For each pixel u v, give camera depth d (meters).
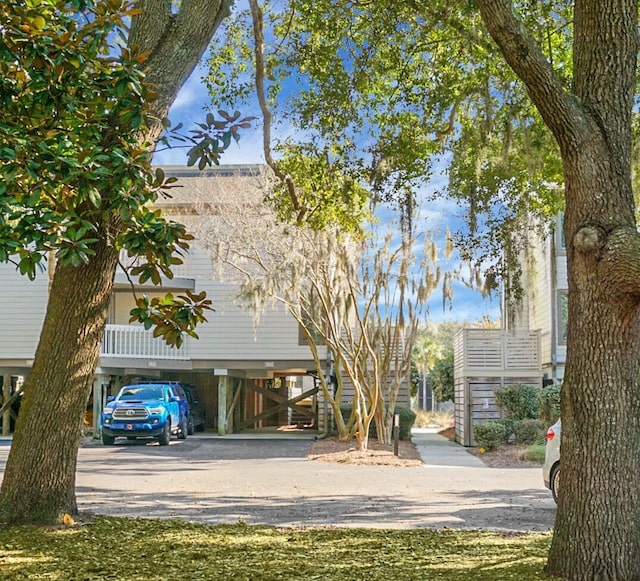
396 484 14.10
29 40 6.45
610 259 5.80
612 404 5.92
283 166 11.75
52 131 6.89
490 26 6.21
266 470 16.39
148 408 22.33
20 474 8.33
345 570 6.68
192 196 23.39
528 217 13.92
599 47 6.24
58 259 6.43
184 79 8.81
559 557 6.05
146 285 25.39
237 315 25.92
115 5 6.77
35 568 6.52
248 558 7.26
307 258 19.58
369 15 10.84
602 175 6.05
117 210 7.04
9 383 26.31
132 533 8.30
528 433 20.86
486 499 12.16
